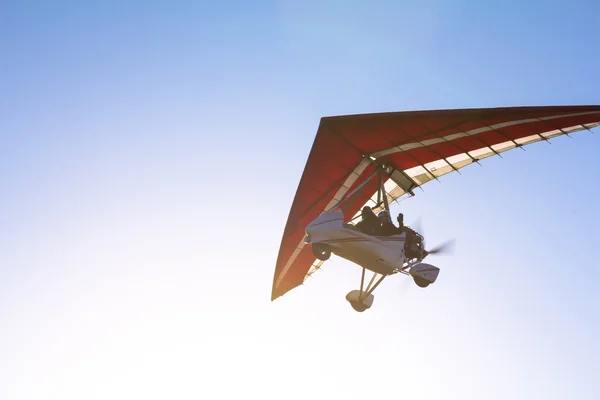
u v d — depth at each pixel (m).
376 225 15.34
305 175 17.30
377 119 15.16
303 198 18.14
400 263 15.39
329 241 14.62
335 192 18.34
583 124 14.34
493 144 15.78
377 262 15.15
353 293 16.86
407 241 15.60
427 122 15.05
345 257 15.22
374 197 19.31
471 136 15.53
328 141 16.16
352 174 17.70
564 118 14.20
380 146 16.41
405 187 18.30
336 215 14.88
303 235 19.55
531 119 14.41
